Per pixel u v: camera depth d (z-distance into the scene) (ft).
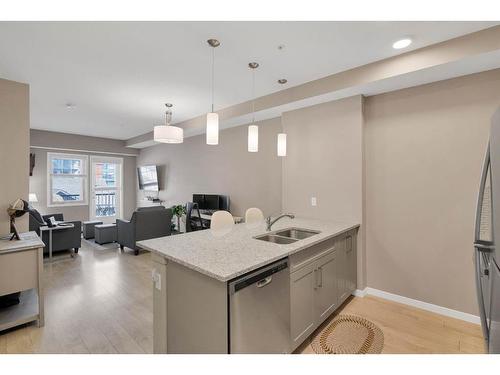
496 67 7.57
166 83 10.62
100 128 19.60
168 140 8.48
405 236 9.28
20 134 9.73
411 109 9.09
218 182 17.47
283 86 10.77
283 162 12.10
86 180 23.35
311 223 9.93
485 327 4.98
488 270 4.74
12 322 7.45
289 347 6.20
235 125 15.70
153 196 23.90
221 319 4.81
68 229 15.16
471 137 8.04
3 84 9.43
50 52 8.09
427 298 8.86
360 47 7.72
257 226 9.29
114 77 10.03
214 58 8.45
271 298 5.61
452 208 8.39
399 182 9.37
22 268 7.75
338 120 10.37
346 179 10.16
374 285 9.97
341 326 7.89
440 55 7.39
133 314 8.57
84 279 11.62
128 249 16.93
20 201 9.13
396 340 7.20
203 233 8.07
